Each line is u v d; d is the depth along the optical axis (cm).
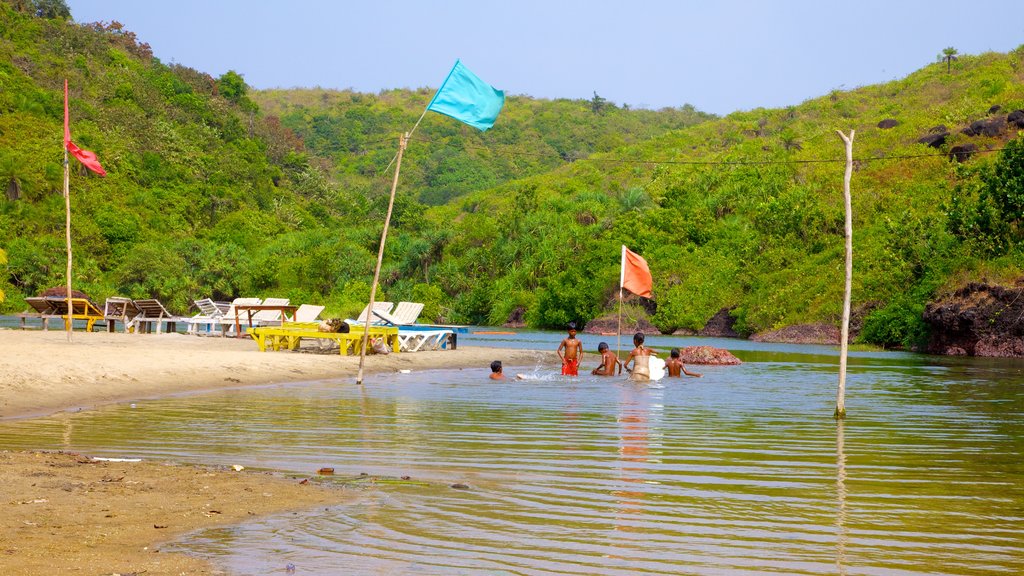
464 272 6706
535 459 887
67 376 1404
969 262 3481
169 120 10575
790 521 647
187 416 1170
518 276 6206
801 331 4028
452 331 2527
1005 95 6762
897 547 582
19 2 11219
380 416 1201
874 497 726
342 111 18575
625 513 668
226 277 7088
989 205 3609
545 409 1304
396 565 533
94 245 7294
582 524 634
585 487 757
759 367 2277
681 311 4862
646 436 1047
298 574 511
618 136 13700
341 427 1091
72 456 841
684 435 1059
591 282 5356
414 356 2248
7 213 7150
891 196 5022
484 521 639
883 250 4088
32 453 849
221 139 11188
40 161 7838
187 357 1777
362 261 7050
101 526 600
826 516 663
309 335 2175
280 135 13188
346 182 14238
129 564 521
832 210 5044
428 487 749
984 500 717
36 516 617
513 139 16475
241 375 1677
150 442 955
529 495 724
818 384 1773
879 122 7469
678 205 6147
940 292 3353
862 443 1008
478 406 1334
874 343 3706
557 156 15500
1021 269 3206
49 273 6500
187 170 9631
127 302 2816
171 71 12512
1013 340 2975
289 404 1327
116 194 8369
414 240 7319
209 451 906
